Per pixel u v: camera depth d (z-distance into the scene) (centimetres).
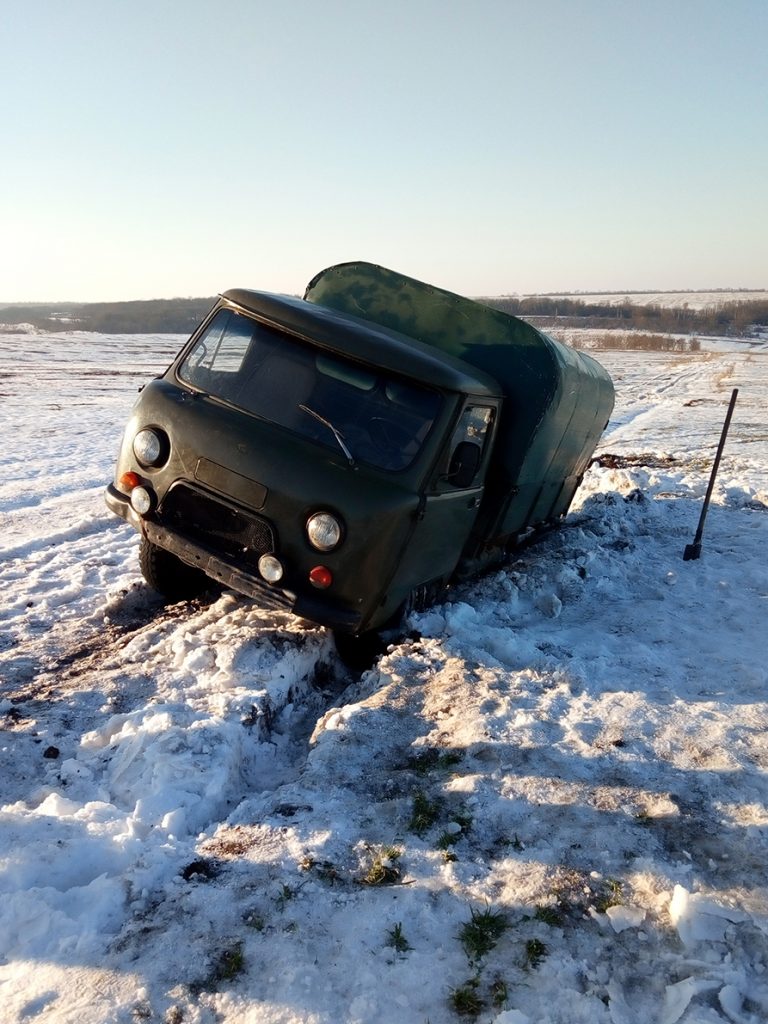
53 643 587
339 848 350
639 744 445
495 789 397
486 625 636
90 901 303
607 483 1277
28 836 330
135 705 482
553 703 491
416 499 513
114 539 927
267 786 431
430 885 328
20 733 435
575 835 362
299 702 530
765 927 304
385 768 421
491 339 663
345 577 499
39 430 1962
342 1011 265
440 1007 269
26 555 842
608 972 286
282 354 554
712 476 850
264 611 622
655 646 609
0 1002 259
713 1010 268
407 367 534
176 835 359
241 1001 266
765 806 388
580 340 9525
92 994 264
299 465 504
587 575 781
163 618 648
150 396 554
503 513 670
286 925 301
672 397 3641
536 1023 263
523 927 306
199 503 532
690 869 339
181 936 292
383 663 546
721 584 761
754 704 501
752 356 7650
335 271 728
